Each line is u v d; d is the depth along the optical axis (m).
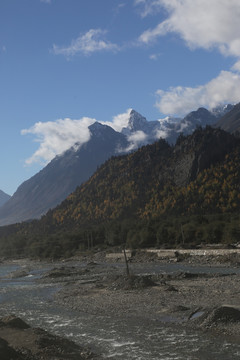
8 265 163.88
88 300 44.78
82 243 190.75
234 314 28.62
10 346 21.66
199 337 25.77
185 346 24.05
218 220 162.62
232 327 27.08
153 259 110.62
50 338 24.91
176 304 37.66
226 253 97.62
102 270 88.94
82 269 93.31
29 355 21.44
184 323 29.64
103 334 28.42
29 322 34.69
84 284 62.28
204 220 162.12
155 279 61.06
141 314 34.47
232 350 22.70
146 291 47.84
